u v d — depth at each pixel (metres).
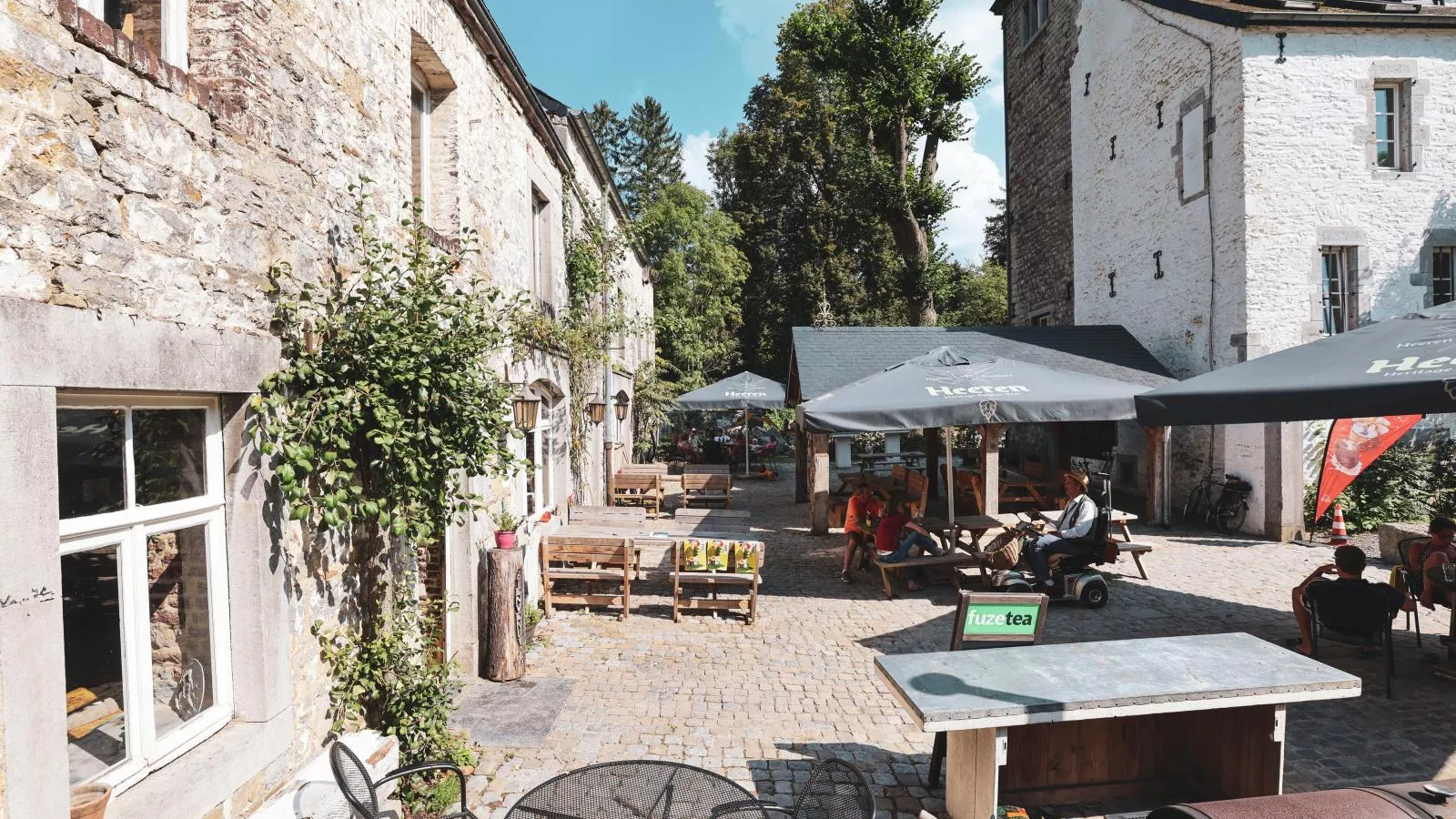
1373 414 4.02
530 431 7.70
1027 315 19.69
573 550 7.74
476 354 4.58
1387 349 4.43
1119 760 4.23
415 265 4.44
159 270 2.85
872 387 8.23
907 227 20.34
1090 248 16.06
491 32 6.61
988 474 10.03
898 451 21.39
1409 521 11.05
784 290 33.44
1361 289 11.38
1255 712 3.89
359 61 4.51
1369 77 11.31
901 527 8.81
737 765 4.57
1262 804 2.62
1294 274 11.27
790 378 14.98
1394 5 11.29
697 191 33.03
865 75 19.28
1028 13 19.53
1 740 2.27
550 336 8.55
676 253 31.58
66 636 2.63
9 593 2.28
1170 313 13.21
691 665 6.33
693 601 7.62
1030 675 3.72
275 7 3.61
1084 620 7.47
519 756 4.67
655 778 3.37
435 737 4.54
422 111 6.04
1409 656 6.36
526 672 6.14
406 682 4.56
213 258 3.15
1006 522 12.52
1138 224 14.17
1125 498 14.79
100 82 2.59
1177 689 3.52
